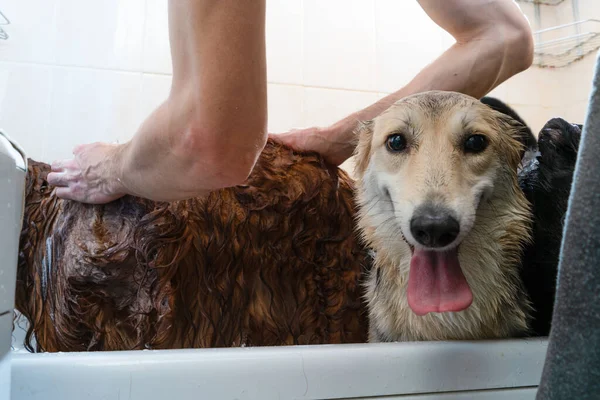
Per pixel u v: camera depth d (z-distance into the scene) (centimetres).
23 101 172
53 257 106
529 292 102
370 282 112
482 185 91
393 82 197
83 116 177
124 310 105
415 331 97
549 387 36
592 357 34
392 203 97
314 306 115
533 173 109
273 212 110
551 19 190
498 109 133
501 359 74
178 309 103
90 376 59
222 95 67
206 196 104
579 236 36
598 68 38
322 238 115
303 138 120
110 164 92
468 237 94
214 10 64
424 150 90
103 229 100
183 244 101
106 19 181
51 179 102
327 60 191
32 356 60
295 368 65
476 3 124
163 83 183
